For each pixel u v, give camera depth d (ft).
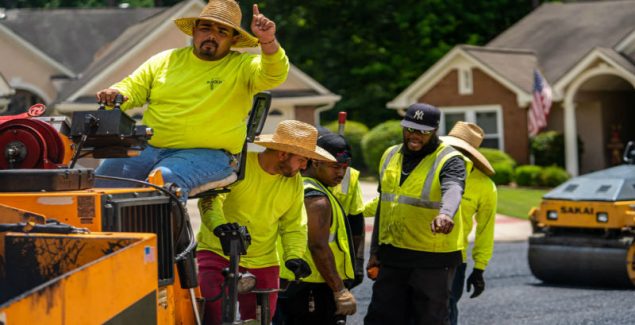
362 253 52.39
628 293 83.20
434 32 274.16
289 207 41.34
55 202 30.14
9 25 249.55
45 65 228.43
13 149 33.09
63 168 33.09
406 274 50.80
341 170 46.88
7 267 27.99
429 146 50.14
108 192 31.01
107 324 25.14
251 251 40.57
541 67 222.89
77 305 23.50
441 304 49.93
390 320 51.21
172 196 33.40
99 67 199.00
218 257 40.42
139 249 27.30
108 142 34.19
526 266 101.19
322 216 44.29
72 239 27.84
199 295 37.24
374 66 262.88
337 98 204.74
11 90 167.63
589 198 86.33
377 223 53.01
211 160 38.65
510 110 217.77
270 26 37.47
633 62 214.69
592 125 222.48
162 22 191.31
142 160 38.93
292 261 40.73
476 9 282.56
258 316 39.06
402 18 271.49
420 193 49.62
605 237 85.81
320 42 267.39
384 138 211.82
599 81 218.79
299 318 47.80
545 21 245.86
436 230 45.55
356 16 271.08
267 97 40.68
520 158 216.54
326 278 44.37
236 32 39.75
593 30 231.91
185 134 38.86
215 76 39.42
